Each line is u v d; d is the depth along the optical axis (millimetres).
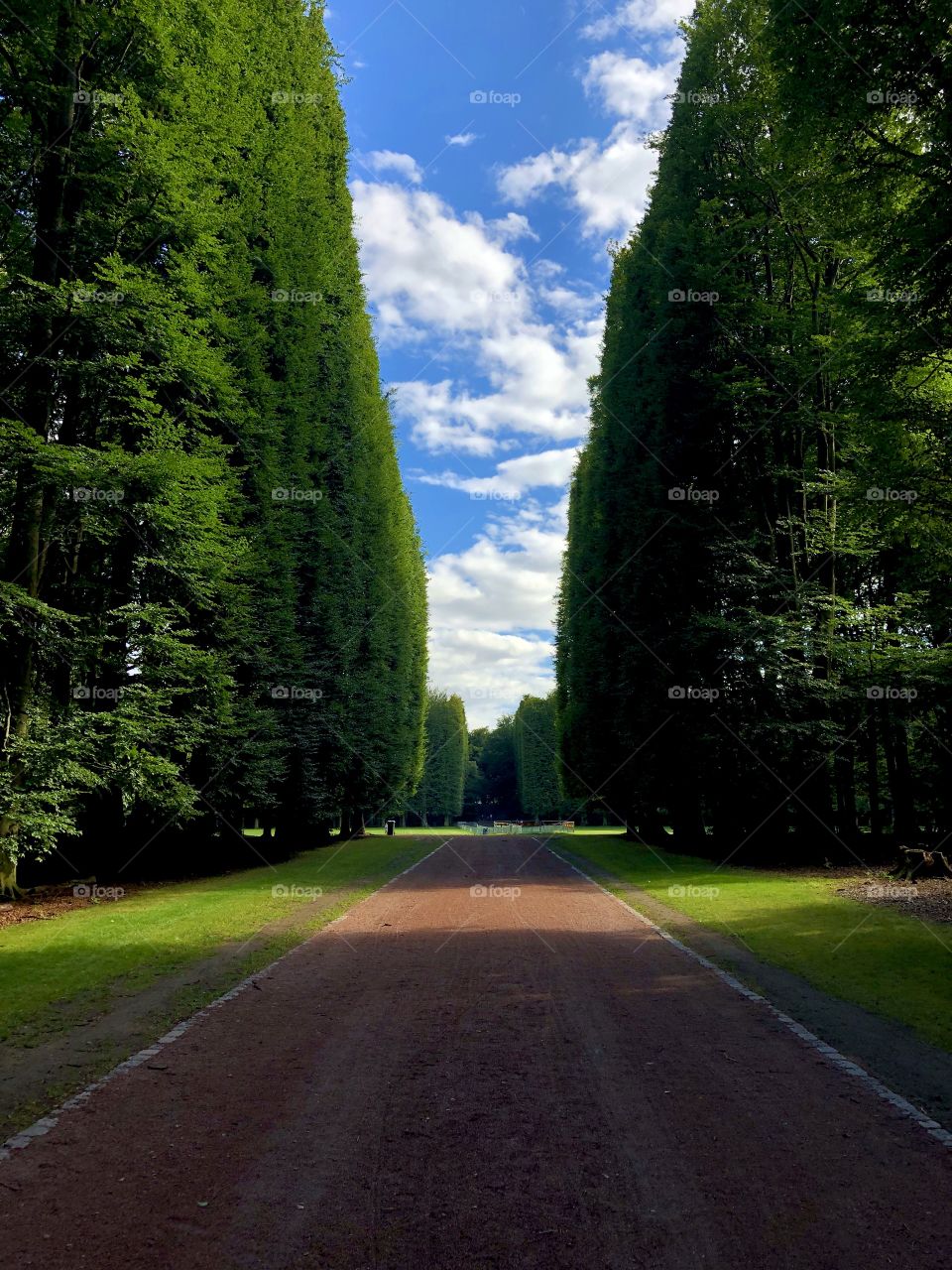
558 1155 4137
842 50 10570
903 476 11742
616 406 27609
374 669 29203
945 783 21750
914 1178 3865
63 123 14094
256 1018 6727
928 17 9570
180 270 15492
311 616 23781
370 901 14250
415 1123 4559
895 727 20594
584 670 32000
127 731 13836
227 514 18469
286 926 11180
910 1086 5094
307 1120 4605
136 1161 4086
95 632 14773
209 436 18609
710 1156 4109
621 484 25984
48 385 13812
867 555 19859
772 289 22047
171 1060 5668
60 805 13961
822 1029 6328
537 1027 6445
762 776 19859
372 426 30625
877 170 11445
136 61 15148
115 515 14383
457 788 82125
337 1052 5848
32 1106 4820
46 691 15875
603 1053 5789
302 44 26766
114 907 12922
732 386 20281
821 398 20594
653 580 22359
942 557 12633
